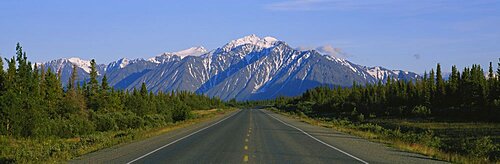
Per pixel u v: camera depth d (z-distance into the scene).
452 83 98.31
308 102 164.75
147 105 83.56
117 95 78.75
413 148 24.70
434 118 81.50
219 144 26.84
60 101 57.03
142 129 46.88
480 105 80.31
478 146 24.14
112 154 21.58
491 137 45.78
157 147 25.09
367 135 35.72
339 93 162.12
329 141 29.44
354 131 41.56
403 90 118.62
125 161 18.67
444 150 25.45
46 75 58.28
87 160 19.20
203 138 32.12
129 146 26.11
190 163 17.84
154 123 67.56
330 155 20.80
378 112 101.12
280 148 24.17
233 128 46.50
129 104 80.94
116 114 62.34
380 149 24.11
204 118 82.50
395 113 94.75
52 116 53.47
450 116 81.56
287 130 42.88
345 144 27.16
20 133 40.94
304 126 51.50
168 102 114.19
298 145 26.16
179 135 36.00
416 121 78.56
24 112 41.44
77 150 23.06
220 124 56.44
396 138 31.80
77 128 49.34
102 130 56.25
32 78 50.81
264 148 24.16
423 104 98.31
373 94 127.00
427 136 32.06
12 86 45.22
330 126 52.50
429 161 18.98
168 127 50.31
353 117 97.25
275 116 91.00
